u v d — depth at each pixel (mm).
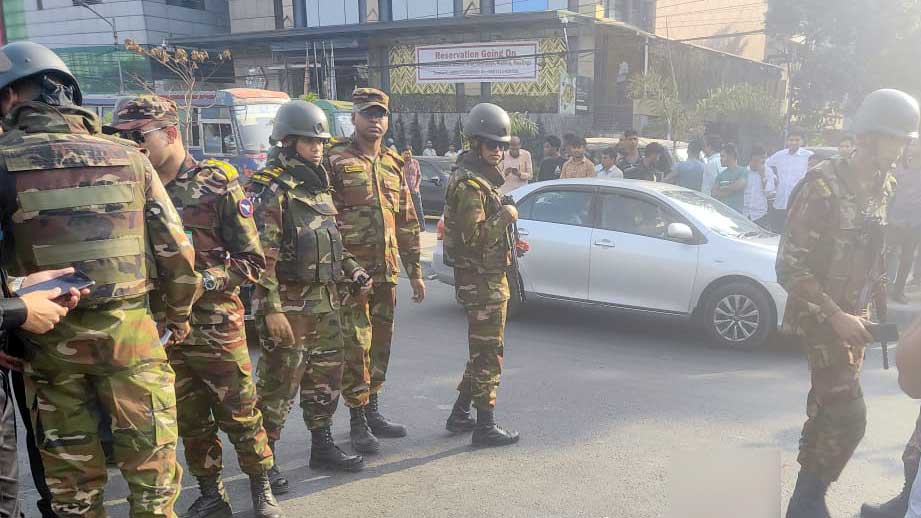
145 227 2430
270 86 27641
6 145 2254
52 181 2242
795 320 2979
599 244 6617
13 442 2078
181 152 3020
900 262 7688
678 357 5887
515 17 21469
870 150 2799
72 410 2363
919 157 7348
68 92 2389
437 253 7668
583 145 9805
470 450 4059
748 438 4141
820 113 21859
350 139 4047
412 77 24562
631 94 21828
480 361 4023
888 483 3572
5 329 1951
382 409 4707
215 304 3023
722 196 9344
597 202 6793
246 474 3594
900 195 7473
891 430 4219
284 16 27234
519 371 5484
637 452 3990
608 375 5387
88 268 2268
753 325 5984
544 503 3432
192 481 3732
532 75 22516
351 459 3795
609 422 4438
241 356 3104
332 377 3693
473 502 3453
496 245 3922
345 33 24234
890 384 5020
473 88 23562
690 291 6211
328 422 3795
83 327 2287
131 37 27516
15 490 2082
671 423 4402
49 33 29109
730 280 6059
